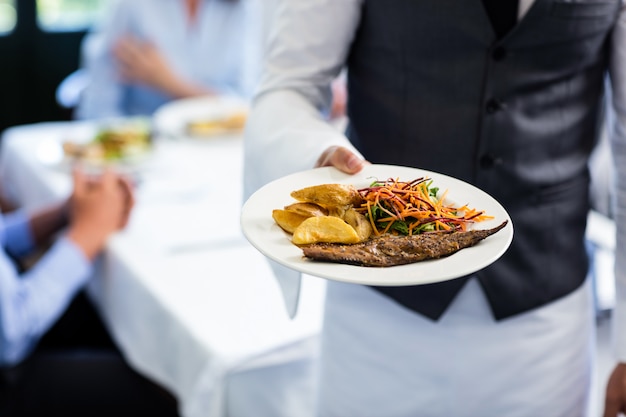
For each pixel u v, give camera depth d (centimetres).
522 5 103
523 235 114
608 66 114
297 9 110
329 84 117
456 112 109
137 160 218
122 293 169
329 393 129
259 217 83
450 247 76
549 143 112
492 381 119
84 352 179
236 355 132
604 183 145
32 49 451
